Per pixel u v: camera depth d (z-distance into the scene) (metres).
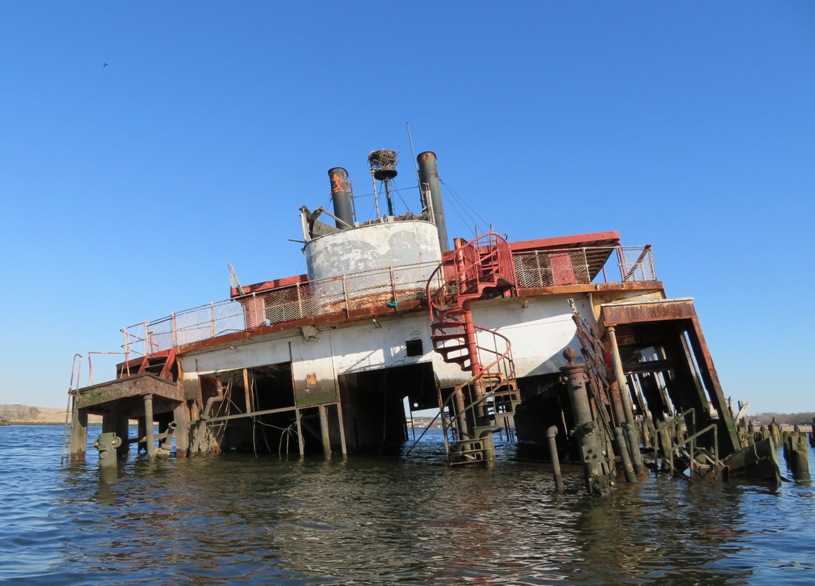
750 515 11.11
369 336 22.58
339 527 10.77
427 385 34.84
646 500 12.58
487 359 21.50
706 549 8.89
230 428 27.84
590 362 18.89
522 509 12.02
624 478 15.57
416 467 19.69
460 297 18.88
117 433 24.92
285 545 9.55
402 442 37.62
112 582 7.80
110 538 10.25
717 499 12.62
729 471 15.36
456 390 19.64
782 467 21.48
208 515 12.05
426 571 8.06
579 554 8.72
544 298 21.77
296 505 12.96
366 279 23.66
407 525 10.84
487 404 19.50
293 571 8.17
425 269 23.78
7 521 11.86
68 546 9.74
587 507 12.02
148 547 9.59
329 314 21.91
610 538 9.55
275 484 16.11
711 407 18.36
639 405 26.72
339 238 24.70
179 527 11.00
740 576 7.67
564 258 22.88
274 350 23.33
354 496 14.03
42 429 85.44
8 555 9.22
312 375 22.78
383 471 18.70
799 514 11.17
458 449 19.66
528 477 16.72
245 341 23.23
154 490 15.48
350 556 8.86
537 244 24.34
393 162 29.12
